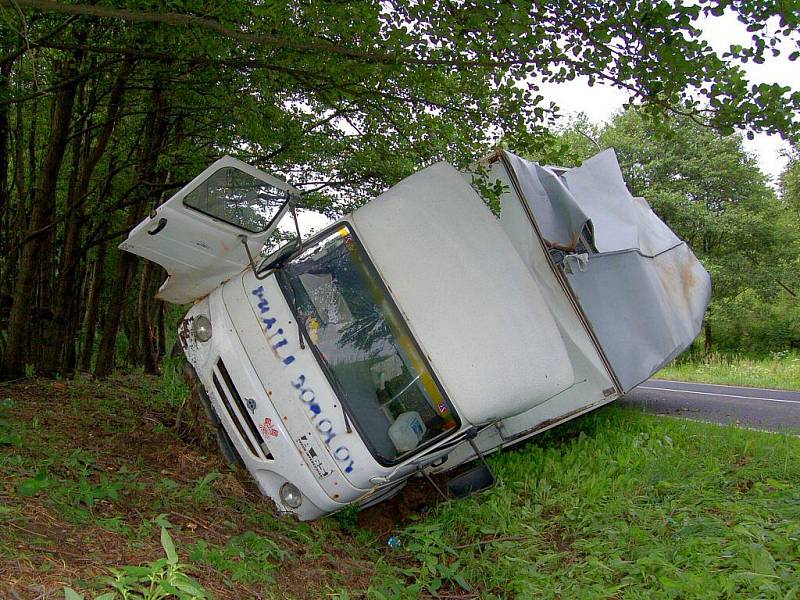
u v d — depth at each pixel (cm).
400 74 677
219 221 612
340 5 579
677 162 2767
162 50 795
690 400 1374
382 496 641
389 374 561
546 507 637
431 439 550
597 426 906
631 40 525
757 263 2859
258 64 714
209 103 1012
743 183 2747
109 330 1298
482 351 557
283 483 576
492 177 752
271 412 568
